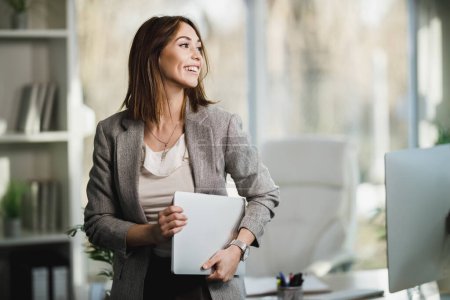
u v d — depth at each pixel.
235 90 5.15
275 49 5.22
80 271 4.33
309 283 2.92
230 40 5.13
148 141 2.15
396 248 2.35
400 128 5.49
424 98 5.50
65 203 4.38
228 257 2.03
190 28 2.17
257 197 2.17
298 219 4.21
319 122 5.32
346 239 4.10
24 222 4.50
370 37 5.39
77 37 4.71
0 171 4.52
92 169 2.20
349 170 4.20
